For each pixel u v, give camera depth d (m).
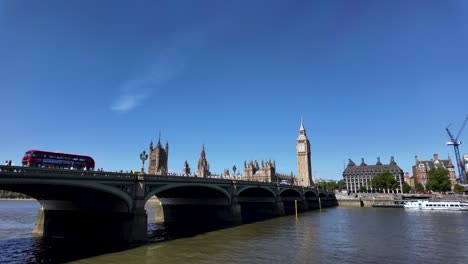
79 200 51.03
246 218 91.88
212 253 40.97
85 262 35.69
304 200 130.00
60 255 39.12
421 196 162.50
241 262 36.59
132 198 47.53
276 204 102.56
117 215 47.91
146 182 49.22
